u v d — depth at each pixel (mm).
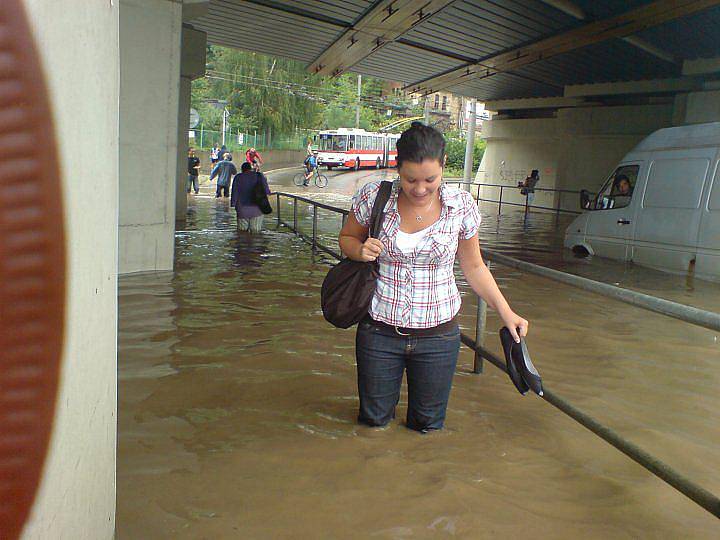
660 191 8922
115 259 1812
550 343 5441
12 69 1195
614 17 12633
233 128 48281
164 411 3701
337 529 2564
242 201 12391
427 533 2559
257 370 4465
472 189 32875
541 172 26750
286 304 6469
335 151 46469
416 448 3316
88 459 1598
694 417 3902
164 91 7668
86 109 1493
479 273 3225
